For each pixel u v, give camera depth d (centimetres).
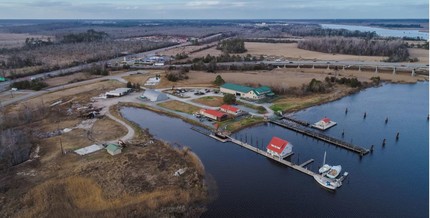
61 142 6581
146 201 4488
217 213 4456
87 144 6500
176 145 6750
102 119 8225
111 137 6950
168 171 5412
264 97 10169
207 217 4366
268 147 6300
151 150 6278
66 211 4241
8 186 4775
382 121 8331
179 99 10150
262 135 7400
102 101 9975
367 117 8638
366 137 7275
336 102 10044
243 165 5906
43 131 7294
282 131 7675
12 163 5544
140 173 5297
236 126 7862
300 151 6569
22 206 4328
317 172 5619
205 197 4809
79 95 10581
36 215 4147
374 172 5672
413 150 6594
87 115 8412
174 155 6069
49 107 9081
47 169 5369
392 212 4528
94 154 6003
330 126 7881
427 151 6544
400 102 10075
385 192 5031
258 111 8969
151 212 4281
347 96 10775
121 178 5112
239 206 4625
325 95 10569
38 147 6316
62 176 5119
